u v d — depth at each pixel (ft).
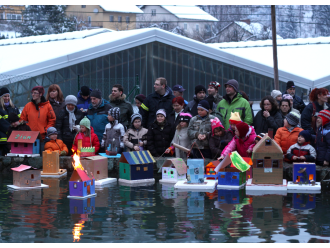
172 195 19.71
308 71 75.00
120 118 30.30
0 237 13.17
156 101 31.24
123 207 17.08
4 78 54.19
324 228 14.03
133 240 12.88
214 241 12.78
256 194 19.95
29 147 28.14
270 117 27.91
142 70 64.49
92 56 60.03
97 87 61.16
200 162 22.45
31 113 30.25
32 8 238.27
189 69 67.82
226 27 250.78
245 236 13.24
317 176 24.07
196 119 27.04
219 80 69.92
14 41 81.05
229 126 28.30
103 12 246.47
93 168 23.38
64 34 79.51
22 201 18.31
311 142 26.32
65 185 22.47
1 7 231.71
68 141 29.53
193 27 250.57
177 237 13.15
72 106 29.40
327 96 26.66
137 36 62.95
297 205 17.42
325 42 92.32
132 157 23.82
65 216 15.61
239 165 21.66
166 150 27.53
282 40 97.50
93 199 18.74
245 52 86.63
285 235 13.32
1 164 28.25
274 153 21.91
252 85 71.77
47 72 57.36
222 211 16.34
